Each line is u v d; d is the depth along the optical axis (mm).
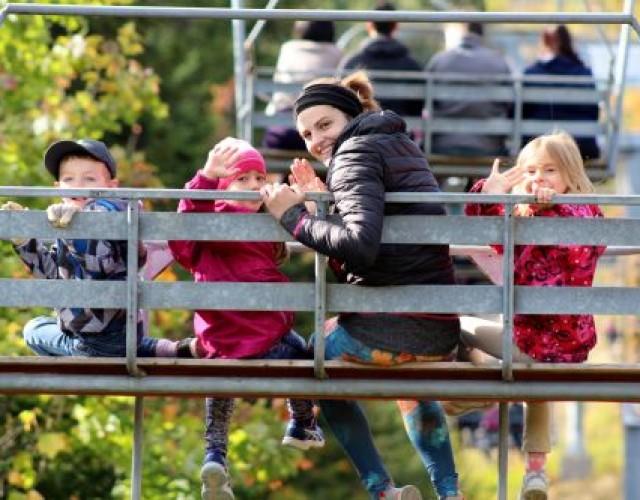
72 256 24344
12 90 49719
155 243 27172
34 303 23438
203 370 23750
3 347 45562
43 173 49094
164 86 71750
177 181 70438
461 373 23844
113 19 69438
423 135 43094
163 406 51438
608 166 42312
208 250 24125
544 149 24922
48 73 49875
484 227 23312
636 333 70000
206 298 23438
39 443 45562
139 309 23547
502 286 23422
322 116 24438
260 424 52094
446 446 25453
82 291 23453
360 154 23047
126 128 69250
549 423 25609
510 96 42594
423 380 23812
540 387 23828
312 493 69188
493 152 42875
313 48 44281
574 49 43438
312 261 70688
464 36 43219
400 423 70125
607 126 42344
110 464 49688
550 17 25359
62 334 24938
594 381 23922
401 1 88000
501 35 54625
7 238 23406
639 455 58625
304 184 24672
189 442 51281
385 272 23297
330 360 23672
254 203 24141
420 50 88375
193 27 73125
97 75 51688
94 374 23781
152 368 23672
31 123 49469
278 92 41875
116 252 24391
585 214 24859
